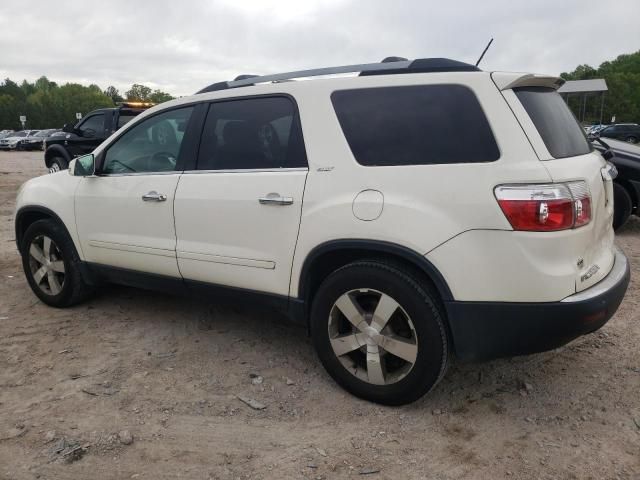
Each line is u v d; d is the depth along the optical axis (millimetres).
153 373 3605
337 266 3301
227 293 3648
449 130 2906
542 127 2875
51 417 3098
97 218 4262
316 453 2783
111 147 4285
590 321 2764
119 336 4191
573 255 2740
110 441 2873
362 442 2865
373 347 3088
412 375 2990
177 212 3764
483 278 2746
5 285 5457
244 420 3078
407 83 3068
